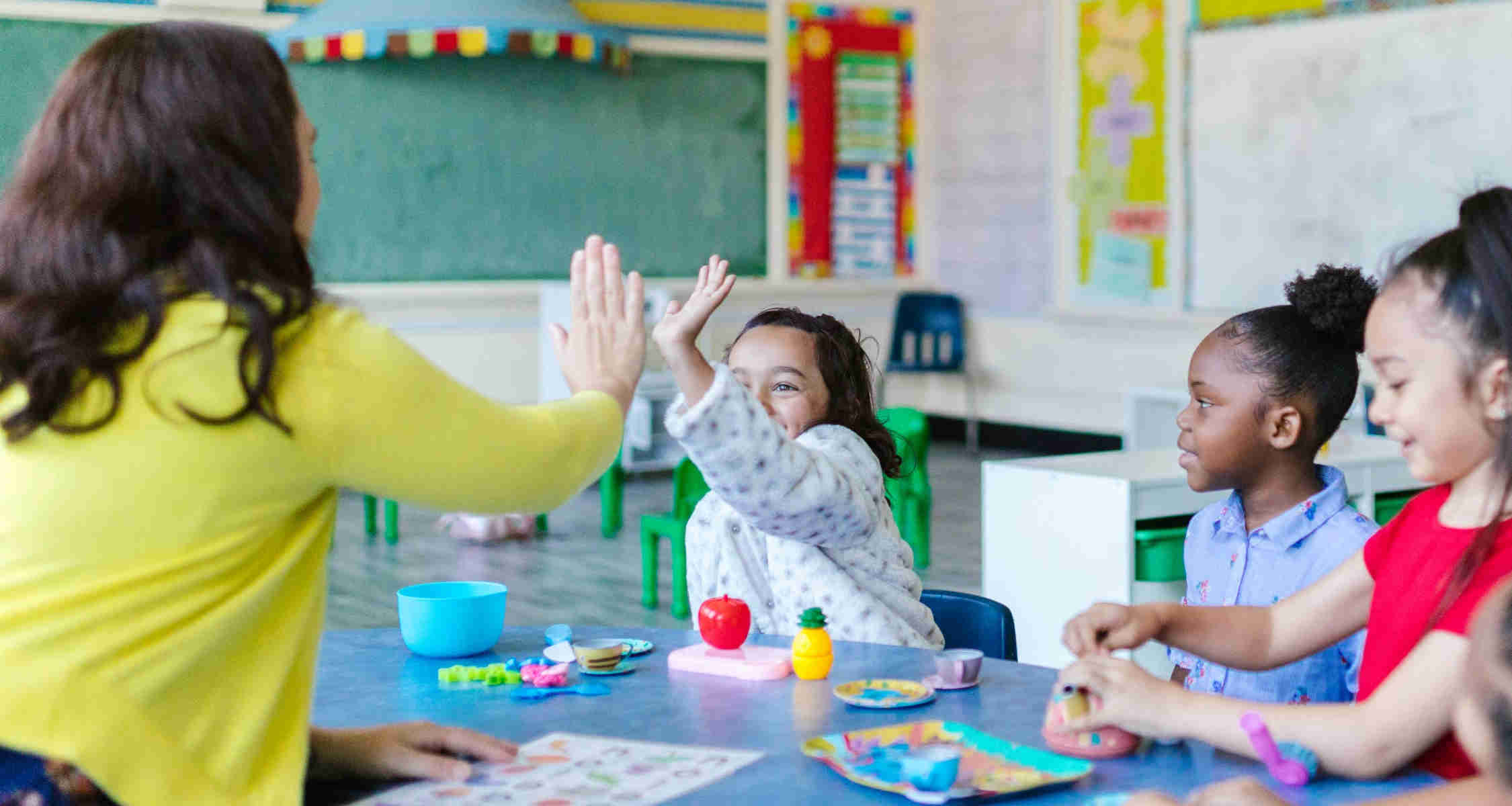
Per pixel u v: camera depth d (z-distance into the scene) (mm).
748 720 1274
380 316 6605
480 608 1546
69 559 962
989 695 1350
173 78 995
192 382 955
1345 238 6004
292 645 1048
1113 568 2686
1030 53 7402
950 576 4621
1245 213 6402
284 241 1024
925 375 8133
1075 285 7273
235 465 971
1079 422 7359
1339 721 1097
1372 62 5848
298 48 6148
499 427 1059
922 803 1036
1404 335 1068
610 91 7098
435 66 6656
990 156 7715
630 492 6449
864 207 7922
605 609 4238
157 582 968
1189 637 1294
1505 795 638
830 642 1428
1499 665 610
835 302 7867
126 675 964
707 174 7418
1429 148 5676
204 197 990
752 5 7469
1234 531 1778
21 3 5828
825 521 1585
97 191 979
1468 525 1132
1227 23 6402
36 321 950
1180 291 6727
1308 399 1709
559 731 1254
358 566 4859
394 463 1012
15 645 955
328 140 6453
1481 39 5477
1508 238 1023
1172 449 3135
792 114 7645
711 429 1462
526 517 5375
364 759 1146
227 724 1014
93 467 960
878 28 7848
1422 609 1145
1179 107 6645
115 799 969
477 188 6816
